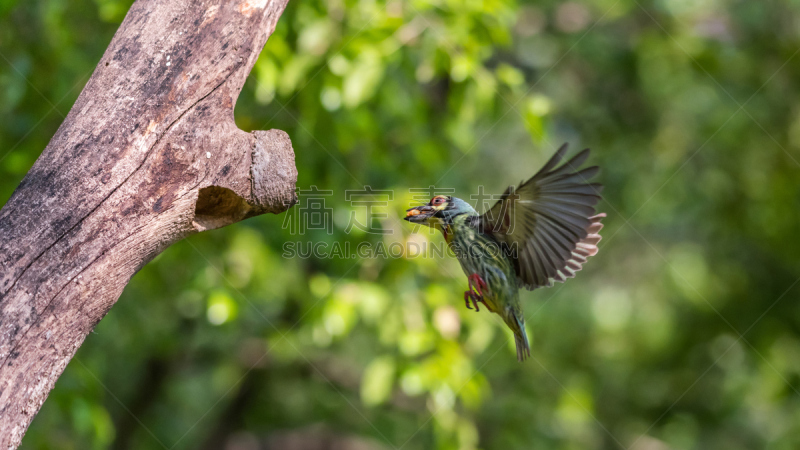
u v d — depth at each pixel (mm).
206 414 16953
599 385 16625
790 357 15461
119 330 12586
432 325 9289
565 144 5484
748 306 15734
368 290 9250
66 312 4273
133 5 4914
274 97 9930
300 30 9477
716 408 16266
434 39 9430
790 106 14898
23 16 10008
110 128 4555
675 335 16609
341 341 13781
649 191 15297
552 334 16281
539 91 15586
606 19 14938
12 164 9336
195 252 10594
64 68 9789
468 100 9727
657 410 16578
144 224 4586
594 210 5836
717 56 14867
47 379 4219
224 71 4887
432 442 15094
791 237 14969
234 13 4945
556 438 15023
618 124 15562
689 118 15445
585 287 16828
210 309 9383
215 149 4836
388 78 10289
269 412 16469
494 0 9227
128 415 14398
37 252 4223
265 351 14227
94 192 4434
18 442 4102
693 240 16359
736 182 15109
